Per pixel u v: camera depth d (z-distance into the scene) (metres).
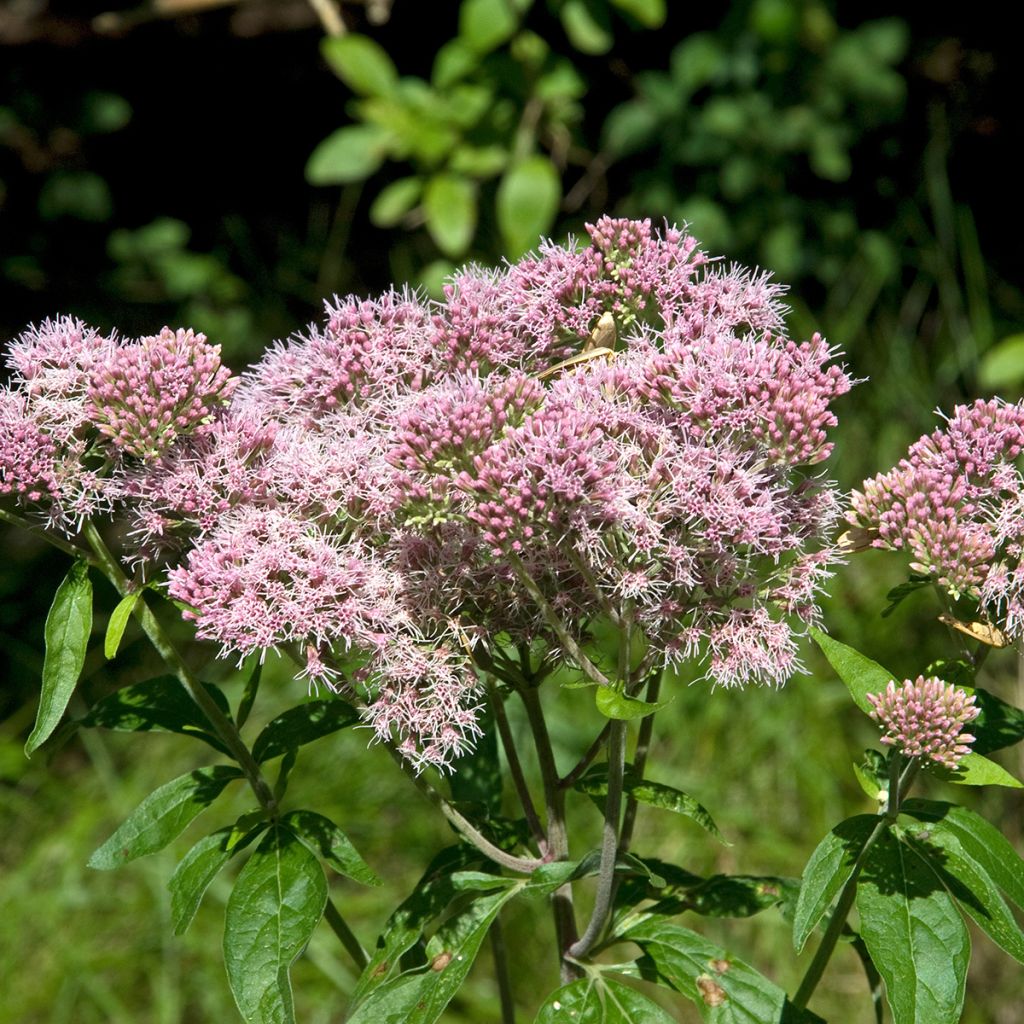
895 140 1.14
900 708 0.39
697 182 1.09
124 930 0.82
